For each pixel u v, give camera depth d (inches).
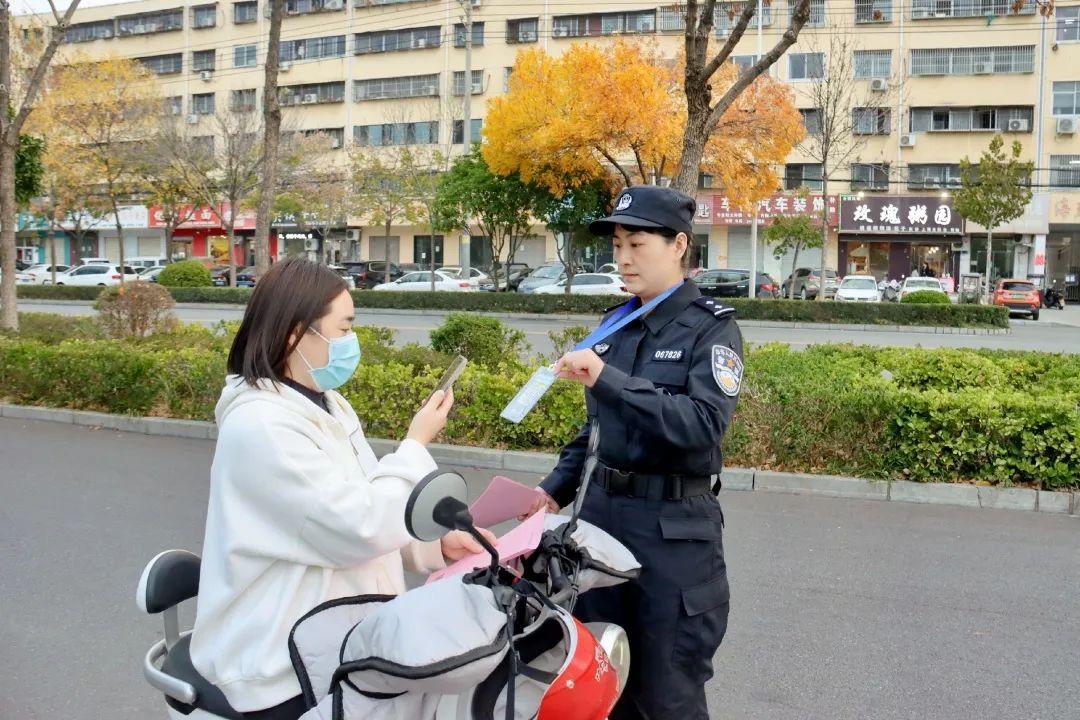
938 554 197.0
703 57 314.3
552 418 279.6
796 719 126.9
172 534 208.8
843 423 249.6
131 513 225.6
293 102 1740.9
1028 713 128.6
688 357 90.1
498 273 1096.8
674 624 89.0
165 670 75.2
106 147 1258.0
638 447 89.8
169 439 319.6
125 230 1921.8
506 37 1582.2
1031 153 1384.1
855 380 275.3
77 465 277.9
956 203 1228.5
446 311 981.8
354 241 1752.0
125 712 128.3
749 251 1524.4
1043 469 235.0
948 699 132.6
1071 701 132.1
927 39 1385.3
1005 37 1369.3
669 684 89.2
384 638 60.1
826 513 228.5
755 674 140.6
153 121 1270.9
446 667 58.3
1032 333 835.4
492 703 64.9
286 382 76.1
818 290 1304.1
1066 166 1376.7
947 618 162.2
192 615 164.9
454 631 59.7
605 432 93.1
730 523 219.5
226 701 69.9
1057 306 1373.0
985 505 235.6
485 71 1603.1
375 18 1672.0
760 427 259.4
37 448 302.8
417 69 1648.6
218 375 326.6
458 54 1615.4
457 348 374.6
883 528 215.9
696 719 91.0
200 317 872.3
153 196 1422.2
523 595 68.3
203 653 70.4
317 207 1393.9
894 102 1406.3
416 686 59.2
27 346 373.7
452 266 1681.8
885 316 863.7
